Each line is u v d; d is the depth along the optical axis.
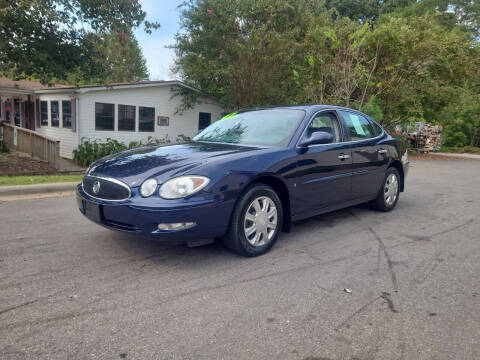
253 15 16.00
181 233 3.05
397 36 15.27
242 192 3.41
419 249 3.97
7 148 14.36
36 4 10.60
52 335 2.17
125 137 15.16
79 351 2.03
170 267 3.27
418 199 6.99
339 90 14.02
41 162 11.92
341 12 34.75
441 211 5.93
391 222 5.09
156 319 2.39
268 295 2.78
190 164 3.25
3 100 19.95
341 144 4.51
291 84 16.70
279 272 3.22
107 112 14.48
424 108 18.64
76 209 5.36
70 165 12.81
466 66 16.59
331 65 14.20
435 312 2.59
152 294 2.74
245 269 3.27
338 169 4.39
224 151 3.59
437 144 23.95
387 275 3.23
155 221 2.99
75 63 13.07
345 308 2.61
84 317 2.39
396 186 5.74
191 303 2.62
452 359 2.05
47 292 2.72
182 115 17.17
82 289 2.79
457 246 4.11
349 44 14.20
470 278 3.21
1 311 2.43
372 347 2.15
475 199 7.10
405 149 5.97
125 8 12.22
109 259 3.42
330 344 2.17
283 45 15.29
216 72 15.72
